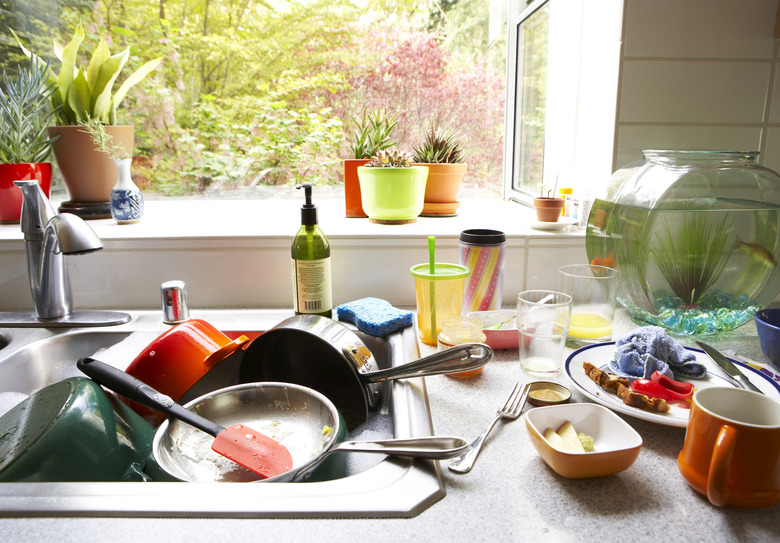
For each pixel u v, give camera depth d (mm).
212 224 1165
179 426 654
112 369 654
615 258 928
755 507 456
